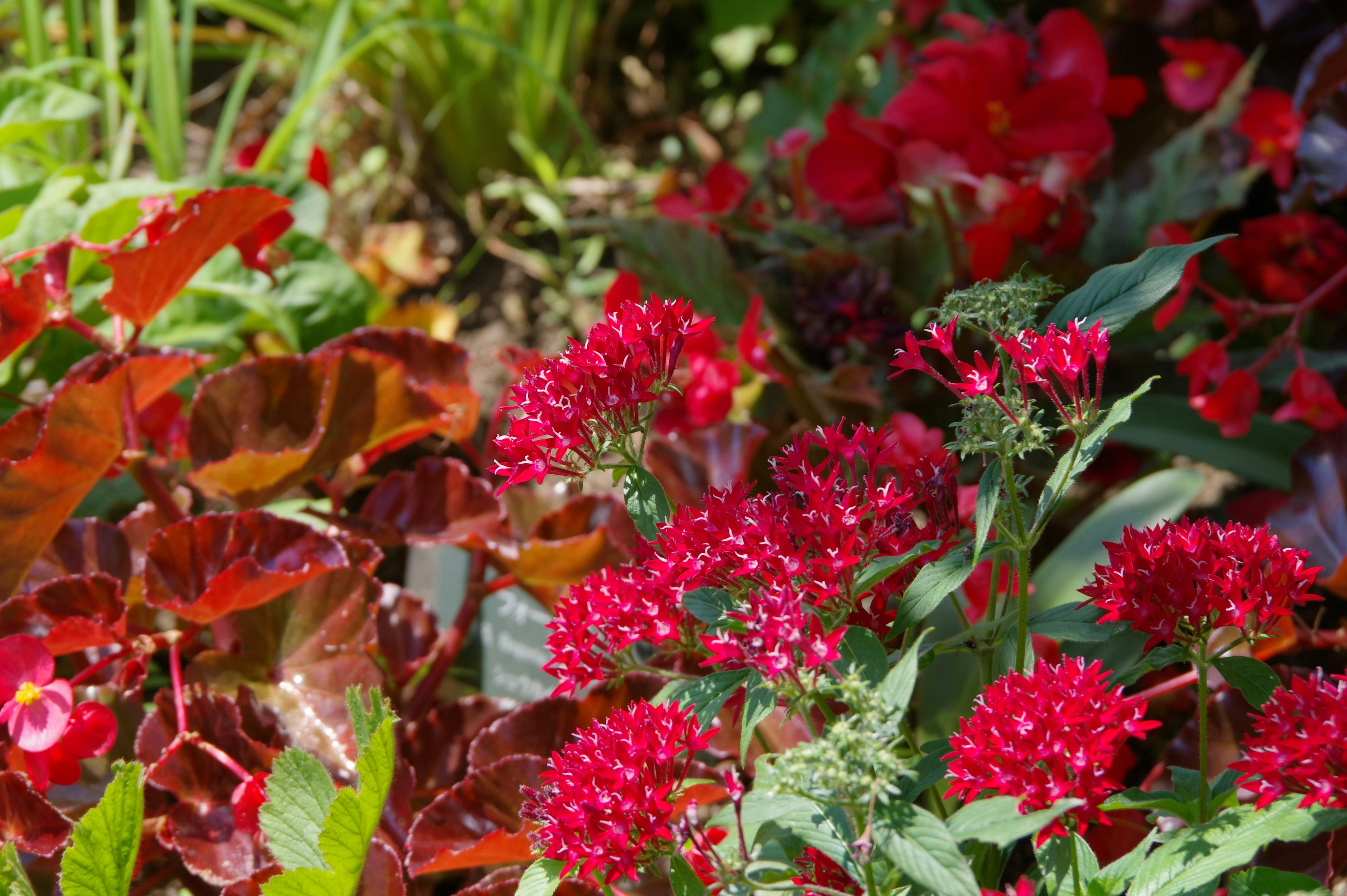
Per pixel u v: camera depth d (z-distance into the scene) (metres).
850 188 1.42
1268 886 0.87
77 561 1.11
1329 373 1.30
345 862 0.92
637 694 1.08
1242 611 0.87
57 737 0.98
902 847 0.83
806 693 0.85
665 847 0.88
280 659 1.09
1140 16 1.54
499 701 1.13
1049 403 1.29
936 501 0.92
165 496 1.12
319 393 1.15
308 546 1.09
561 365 0.89
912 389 1.35
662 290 1.44
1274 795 0.85
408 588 1.35
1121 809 0.95
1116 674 1.07
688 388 1.27
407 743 1.12
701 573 0.88
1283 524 1.16
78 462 1.06
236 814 1.00
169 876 1.08
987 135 1.34
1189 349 1.53
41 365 1.35
